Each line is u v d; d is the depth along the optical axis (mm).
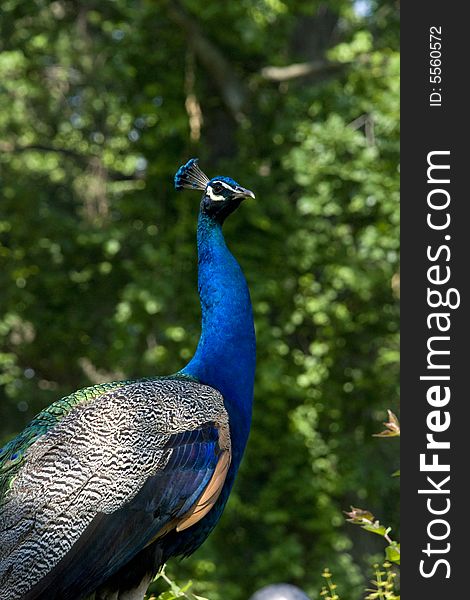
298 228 12945
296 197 13680
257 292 12273
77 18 14258
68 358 14023
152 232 13180
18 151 14547
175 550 4312
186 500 4078
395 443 13570
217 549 12000
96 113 14586
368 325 13273
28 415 14594
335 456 12734
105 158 13938
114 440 4012
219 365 4602
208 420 4250
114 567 3920
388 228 12828
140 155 13344
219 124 13375
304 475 12430
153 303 11945
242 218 12773
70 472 3906
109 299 13844
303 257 12922
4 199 13742
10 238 13805
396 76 12781
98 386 4316
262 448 12320
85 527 3852
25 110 14914
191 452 4137
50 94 14945
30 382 14312
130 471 3975
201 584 11031
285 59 13609
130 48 12875
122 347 12461
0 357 13594
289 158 12977
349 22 14016
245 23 12180
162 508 4027
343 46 12844
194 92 12703
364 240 12805
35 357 14141
